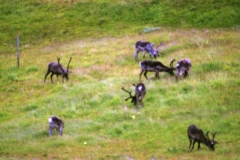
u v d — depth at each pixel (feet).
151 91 313.32
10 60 446.60
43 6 597.93
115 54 427.74
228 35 435.53
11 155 229.25
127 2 568.41
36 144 246.88
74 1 595.47
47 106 315.99
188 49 401.08
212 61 346.54
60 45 489.26
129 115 282.77
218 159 204.64
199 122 259.60
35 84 370.32
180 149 226.79
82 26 540.52
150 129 260.01
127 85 334.85
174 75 337.93
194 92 302.45
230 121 255.70
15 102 341.21
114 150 231.71
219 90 299.58
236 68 334.44
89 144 244.83
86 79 367.45
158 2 558.97
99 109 301.43
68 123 282.36
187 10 535.60
